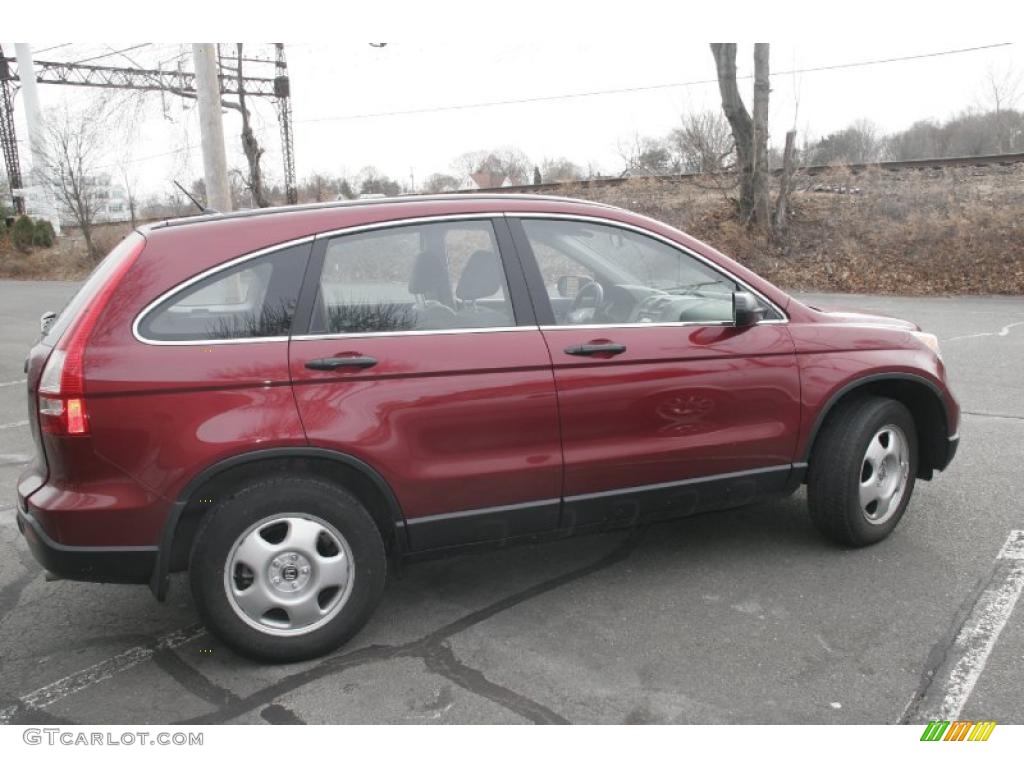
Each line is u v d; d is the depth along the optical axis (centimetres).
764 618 348
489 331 339
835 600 361
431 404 326
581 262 367
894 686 295
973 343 1005
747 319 371
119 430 295
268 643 317
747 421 381
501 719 284
